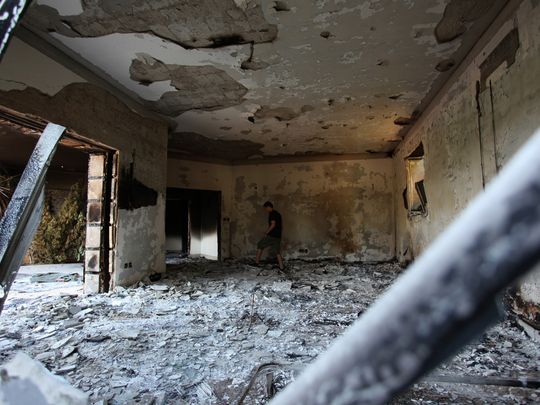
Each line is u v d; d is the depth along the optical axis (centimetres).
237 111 459
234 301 342
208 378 175
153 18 257
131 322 269
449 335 18
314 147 657
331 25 267
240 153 700
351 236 696
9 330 246
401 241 621
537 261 15
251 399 155
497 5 239
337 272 542
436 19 259
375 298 357
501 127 248
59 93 289
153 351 211
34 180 83
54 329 249
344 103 432
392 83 372
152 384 169
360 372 22
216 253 720
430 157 430
